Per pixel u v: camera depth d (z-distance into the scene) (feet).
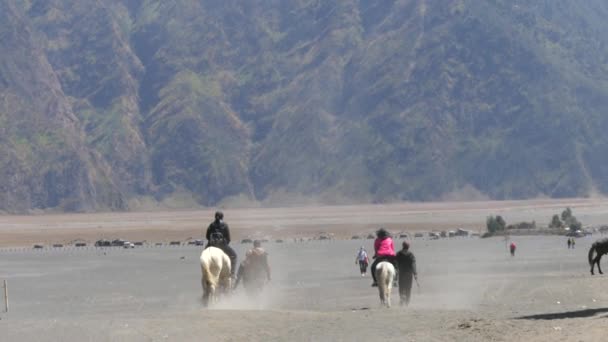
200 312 100.94
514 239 434.30
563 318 87.76
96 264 316.19
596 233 503.20
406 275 116.26
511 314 98.53
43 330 91.30
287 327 90.63
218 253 107.96
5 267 305.94
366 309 113.29
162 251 416.46
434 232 544.62
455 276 200.03
